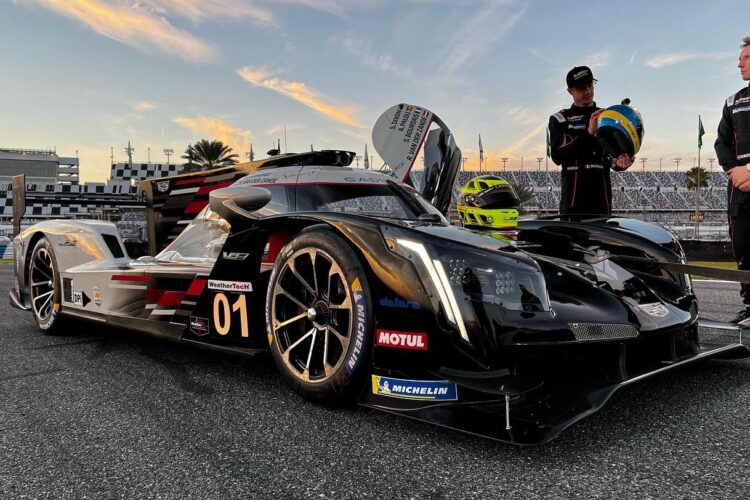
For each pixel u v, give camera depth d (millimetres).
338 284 1859
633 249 2562
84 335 3287
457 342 1597
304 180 2609
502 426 1452
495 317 1604
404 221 1900
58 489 1313
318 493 1273
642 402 1914
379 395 1714
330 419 1762
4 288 6336
